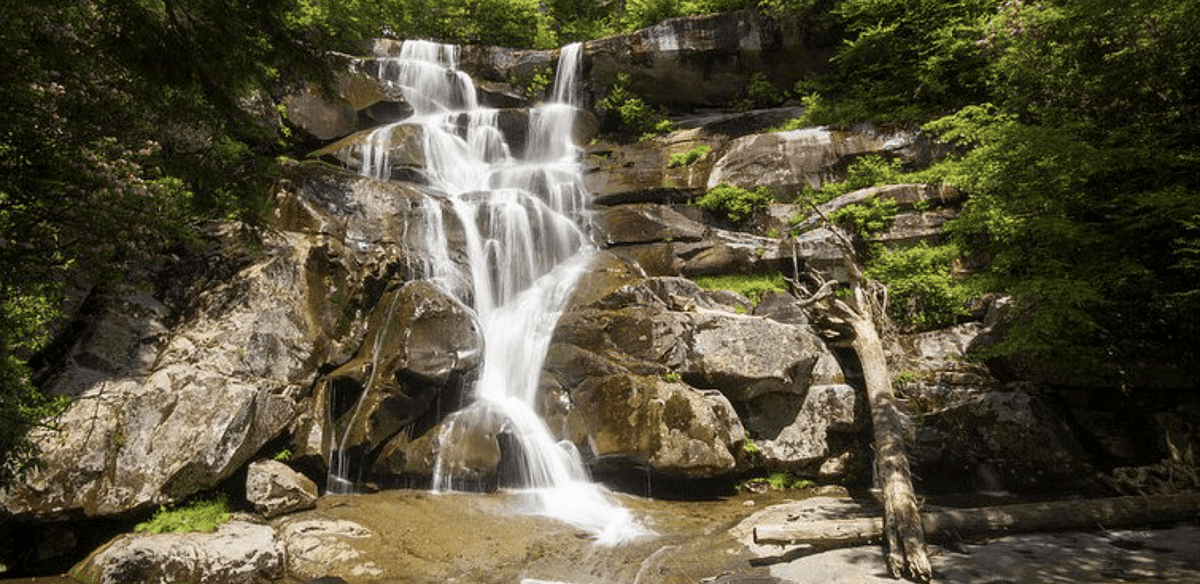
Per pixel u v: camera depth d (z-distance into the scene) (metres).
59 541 7.43
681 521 8.59
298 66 4.81
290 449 9.09
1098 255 10.16
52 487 7.24
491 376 11.11
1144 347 10.42
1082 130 10.70
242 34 4.35
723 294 12.51
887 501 7.35
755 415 10.54
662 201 15.56
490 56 20.59
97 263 5.78
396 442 9.52
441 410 10.41
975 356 10.72
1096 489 9.21
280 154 15.16
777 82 19.78
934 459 9.82
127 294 8.92
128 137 5.10
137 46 4.16
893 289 12.06
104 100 4.77
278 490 8.20
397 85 18.22
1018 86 12.37
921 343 11.45
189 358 8.65
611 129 20.53
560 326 11.05
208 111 4.93
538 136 18.73
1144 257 10.21
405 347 9.90
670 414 9.63
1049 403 10.33
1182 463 8.58
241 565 6.89
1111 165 9.76
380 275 10.91
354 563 7.19
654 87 20.19
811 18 18.67
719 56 19.36
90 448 7.57
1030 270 10.50
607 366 10.34
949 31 14.95
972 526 7.18
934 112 15.47
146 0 4.23
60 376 8.01
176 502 7.81
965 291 11.38
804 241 13.31
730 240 13.93
